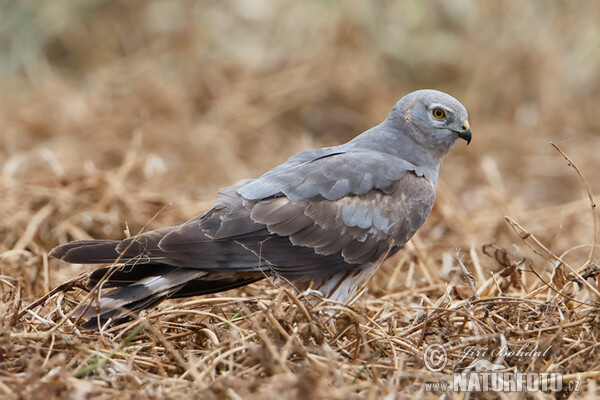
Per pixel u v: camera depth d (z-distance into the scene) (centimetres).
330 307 784
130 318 833
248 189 907
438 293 1039
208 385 670
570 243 1310
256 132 1886
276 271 889
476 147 1839
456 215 1359
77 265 1127
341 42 2075
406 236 955
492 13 2155
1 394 660
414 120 998
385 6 2164
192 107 1934
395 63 2133
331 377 704
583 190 1655
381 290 1072
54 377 679
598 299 874
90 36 2217
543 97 2028
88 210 1282
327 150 980
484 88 2070
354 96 1988
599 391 702
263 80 2006
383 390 677
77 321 827
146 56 2144
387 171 944
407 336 829
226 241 874
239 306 862
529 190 1678
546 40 2097
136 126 1803
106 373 719
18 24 2189
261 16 2181
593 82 2109
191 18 2178
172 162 1666
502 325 829
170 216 1311
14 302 827
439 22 2161
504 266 997
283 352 712
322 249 908
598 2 2178
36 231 1220
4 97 1980
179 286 853
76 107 1886
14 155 1580
